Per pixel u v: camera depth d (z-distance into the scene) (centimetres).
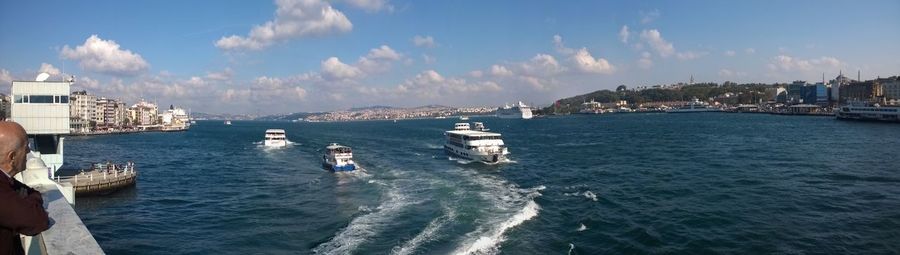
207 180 7575
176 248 3875
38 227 482
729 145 11212
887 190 5475
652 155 9419
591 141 13612
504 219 4288
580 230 3997
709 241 3675
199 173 8475
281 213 4953
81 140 19188
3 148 519
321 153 11788
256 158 10894
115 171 6756
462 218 4303
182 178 7850
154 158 11538
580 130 19975
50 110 6381
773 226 4028
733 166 7581
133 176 6825
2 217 455
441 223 4150
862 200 4959
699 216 4375
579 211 4666
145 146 15588
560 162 8750
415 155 10600
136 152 13312
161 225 4634
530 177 6981
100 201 5894
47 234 598
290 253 3619
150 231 4416
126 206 5584
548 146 12262
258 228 4375
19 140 537
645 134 15975
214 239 4091
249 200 5778
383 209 4838
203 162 10319
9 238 475
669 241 3703
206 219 4831
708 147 10800
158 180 7669
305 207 5206
